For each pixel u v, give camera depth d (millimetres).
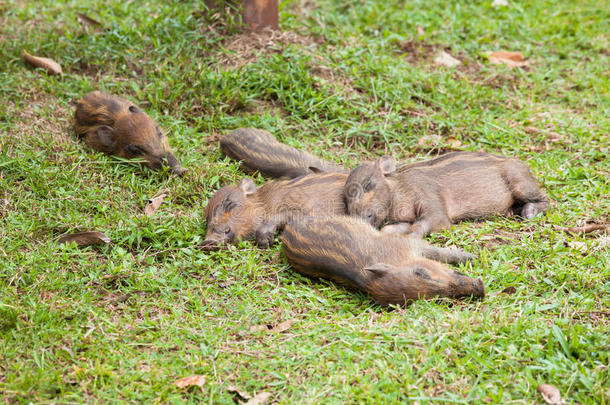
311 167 7680
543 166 8219
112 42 10383
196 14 10680
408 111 9359
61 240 6617
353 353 5094
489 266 6285
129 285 6121
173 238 6840
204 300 5953
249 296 6008
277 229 7238
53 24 11234
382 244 6180
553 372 4828
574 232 6910
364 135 8805
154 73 9641
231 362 5125
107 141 8242
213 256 6660
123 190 7598
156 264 6512
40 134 8320
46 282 5922
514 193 7594
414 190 7336
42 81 9367
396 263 6043
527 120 9375
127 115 8250
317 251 6242
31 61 9789
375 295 5918
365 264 6043
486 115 9539
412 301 5805
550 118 9523
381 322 5559
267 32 10406
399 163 8352
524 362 4988
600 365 4883
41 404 4625
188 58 9844
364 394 4688
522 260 6402
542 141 9008
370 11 12305
